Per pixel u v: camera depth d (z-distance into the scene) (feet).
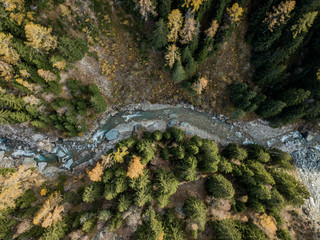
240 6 96.12
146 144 101.35
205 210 87.81
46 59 93.40
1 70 85.40
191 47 100.48
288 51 100.99
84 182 113.29
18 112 99.76
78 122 113.50
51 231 78.33
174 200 95.14
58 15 93.97
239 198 92.12
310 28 99.55
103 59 115.75
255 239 75.87
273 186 95.20
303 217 98.68
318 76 100.94
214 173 103.35
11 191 83.41
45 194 100.63
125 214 80.69
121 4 100.12
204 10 94.22
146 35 110.32
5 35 78.02
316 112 112.68
